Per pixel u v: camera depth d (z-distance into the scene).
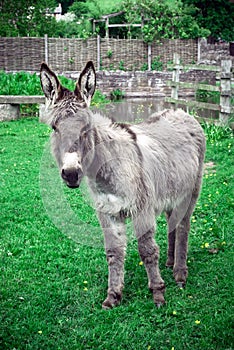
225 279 4.65
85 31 29.38
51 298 4.40
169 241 4.95
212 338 3.76
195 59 25.11
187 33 25.34
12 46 23.11
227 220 6.05
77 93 3.65
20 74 16.83
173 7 26.86
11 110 14.08
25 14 27.92
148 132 4.38
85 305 4.29
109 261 4.23
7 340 3.79
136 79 22.73
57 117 3.58
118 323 4.00
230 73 10.60
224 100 10.67
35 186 7.66
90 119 3.62
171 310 4.16
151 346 3.71
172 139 4.46
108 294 4.29
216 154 9.03
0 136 11.52
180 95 13.68
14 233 5.86
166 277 4.79
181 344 3.71
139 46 24.39
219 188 7.22
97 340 3.79
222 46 25.34
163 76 22.89
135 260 5.11
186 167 4.47
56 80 3.63
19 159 9.33
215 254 5.23
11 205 6.78
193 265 5.00
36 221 6.24
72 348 3.69
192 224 6.01
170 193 4.36
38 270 4.94
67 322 4.03
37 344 3.74
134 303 4.27
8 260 5.15
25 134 11.74
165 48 24.64
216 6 28.61
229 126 10.72
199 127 4.86
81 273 4.87
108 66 24.17
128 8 27.47
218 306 4.21
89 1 37.00
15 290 4.54
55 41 23.34
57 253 5.30
